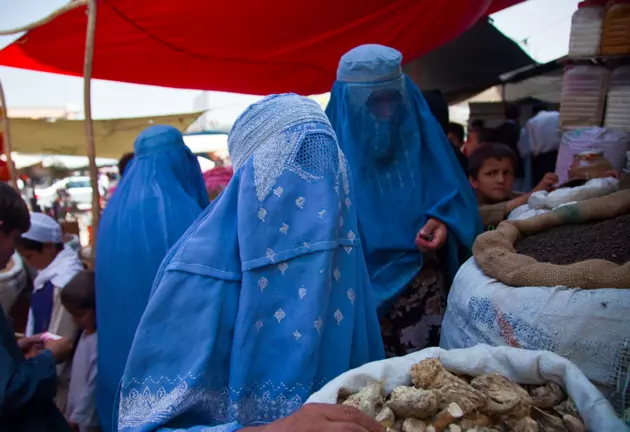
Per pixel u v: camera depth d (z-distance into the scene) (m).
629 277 1.23
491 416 1.04
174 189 2.68
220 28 4.00
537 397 1.05
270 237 1.20
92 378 2.71
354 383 1.10
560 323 1.23
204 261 1.20
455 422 1.01
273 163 1.23
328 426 0.94
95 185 3.26
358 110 2.21
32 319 3.04
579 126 2.96
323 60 4.80
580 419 0.98
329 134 1.28
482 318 1.41
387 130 2.22
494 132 4.57
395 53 2.23
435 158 2.30
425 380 1.07
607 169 2.50
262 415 1.18
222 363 1.19
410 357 1.16
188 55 4.57
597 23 2.78
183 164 2.85
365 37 4.38
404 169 2.27
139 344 1.17
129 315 2.50
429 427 1.00
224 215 1.24
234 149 1.34
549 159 4.36
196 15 3.76
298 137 1.24
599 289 1.24
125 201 2.68
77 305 2.68
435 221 2.19
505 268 1.42
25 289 3.47
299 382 1.16
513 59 6.09
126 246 2.54
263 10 3.76
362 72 2.19
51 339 2.40
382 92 2.19
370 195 2.21
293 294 1.20
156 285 1.31
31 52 4.55
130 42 4.26
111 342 2.53
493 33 6.04
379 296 2.10
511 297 1.34
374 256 2.17
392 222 2.21
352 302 1.29
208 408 1.17
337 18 4.00
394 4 3.93
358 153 2.23
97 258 2.68
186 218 2.57
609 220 1.65
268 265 1.19
